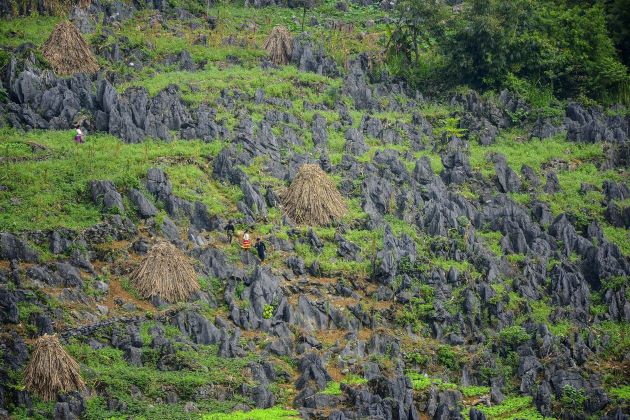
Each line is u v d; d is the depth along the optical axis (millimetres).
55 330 127438
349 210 160625
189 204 151625
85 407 118562
